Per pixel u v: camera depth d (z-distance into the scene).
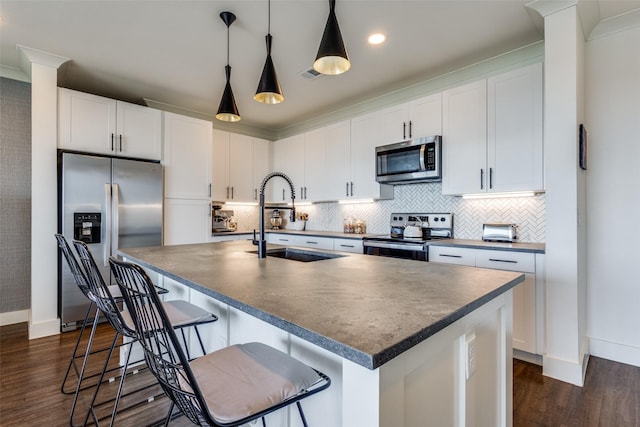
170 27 2.46
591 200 2.47
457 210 3.30
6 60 3.01
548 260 2.16
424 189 3.58
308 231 4.68
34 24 2.41
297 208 5.10
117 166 3.24
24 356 2.44
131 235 3.31
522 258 2.33
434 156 3.07
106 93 3.73
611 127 2.40
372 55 2.90
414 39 2.64
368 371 0.70
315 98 3.92
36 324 2.81
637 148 2.31
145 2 2.17
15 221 3.25
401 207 3.79
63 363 2.32
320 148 4.33
